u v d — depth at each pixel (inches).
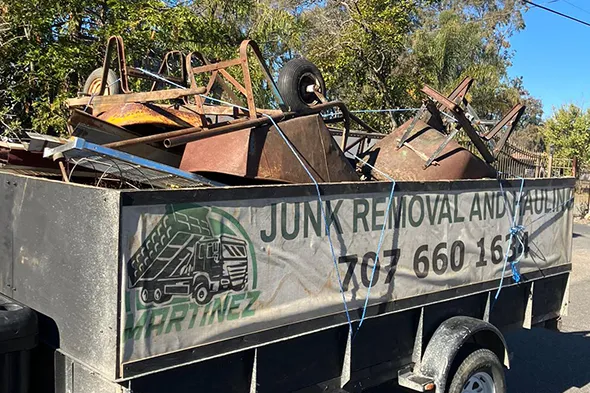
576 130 1008.9
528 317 196.2
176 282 98.8
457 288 163.0
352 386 137.6
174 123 145.7
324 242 124.6
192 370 104.1
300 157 138.5
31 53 342.0
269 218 113.3
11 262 118.3
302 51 680.4
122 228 91.3
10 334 98.1
